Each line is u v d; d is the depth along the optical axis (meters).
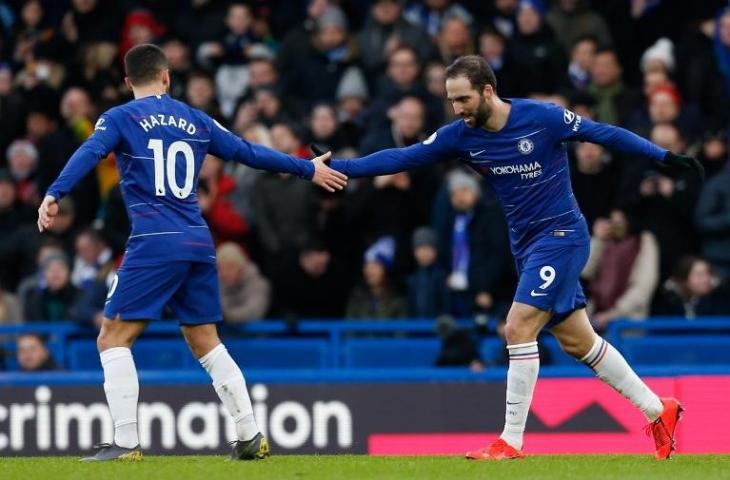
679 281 45.16
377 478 23.86
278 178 47.53
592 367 28.56
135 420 27.05
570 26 55.44
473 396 39.03
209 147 27.14
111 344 26.77
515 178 27.47
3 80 57.91
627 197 45.62
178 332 46.59
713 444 37.97
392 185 47.12
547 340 44.78
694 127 49.00
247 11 56.25
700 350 43.97
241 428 27.28
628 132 27.53
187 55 55.75
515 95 50.69
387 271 46.31
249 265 46.12
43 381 39.84
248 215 48.19
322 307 47.12
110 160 51.50
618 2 56.41
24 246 50.91
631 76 55.81
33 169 53.19
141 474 24.34
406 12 57.34
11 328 46.25
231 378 27.14
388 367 45.38
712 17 55.81
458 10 56.53
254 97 51.34
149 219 26.25
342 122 49.72
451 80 27.03
